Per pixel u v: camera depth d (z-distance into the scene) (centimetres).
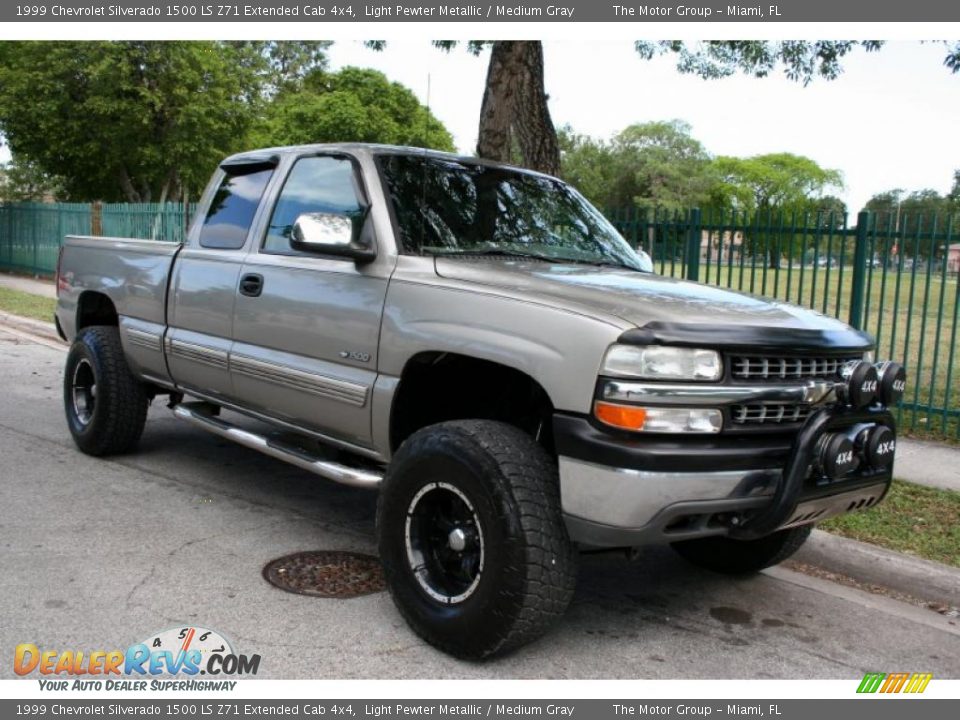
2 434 697
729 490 329
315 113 4647
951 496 601
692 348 325
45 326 1320
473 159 493
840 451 340
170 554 455
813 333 362
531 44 866
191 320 531
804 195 9688
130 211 2003
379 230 418
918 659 389
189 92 2839
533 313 345
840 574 489
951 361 809
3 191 5878
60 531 481
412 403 409
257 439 489
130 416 616
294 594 413
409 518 366
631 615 421
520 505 328
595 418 323
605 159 8906
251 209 513
